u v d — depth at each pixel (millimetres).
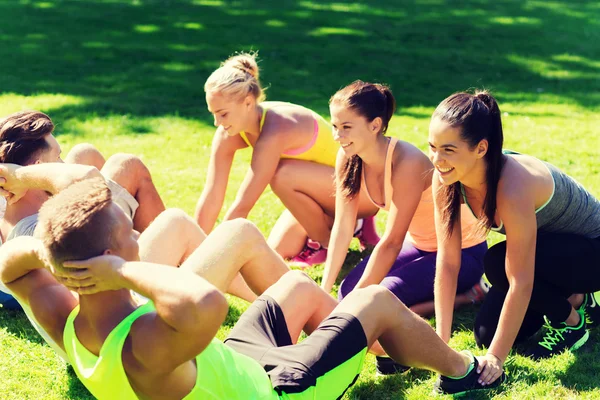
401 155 3949
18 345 3709
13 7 15602
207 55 11836
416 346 2979
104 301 2271
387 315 2867
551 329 3652
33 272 2500
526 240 3273
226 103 4535
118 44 12406
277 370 2637
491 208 3295
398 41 13484
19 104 8711
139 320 2209
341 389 2762
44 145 3475
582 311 3689
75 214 2164
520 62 12172
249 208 4691
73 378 3449
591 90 10523
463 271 4117
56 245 2152
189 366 2299
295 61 11688
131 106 8781
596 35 14570
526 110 9305
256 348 2770
